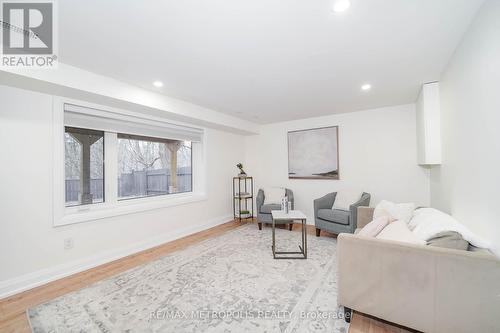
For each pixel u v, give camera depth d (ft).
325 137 14.39
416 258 4.63
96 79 7.72
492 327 4.06
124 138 10.57
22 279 6.99
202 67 7.36
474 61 5.15
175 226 12.12
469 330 4.21
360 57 6.81
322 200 12.56
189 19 4.95
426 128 8.78
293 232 12.96
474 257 4.17
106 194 9.68
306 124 15.17
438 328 4.44
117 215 9.47
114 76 7.98
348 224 10.65
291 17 4.93
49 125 7.66
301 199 15.47
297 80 8.55
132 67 7.30
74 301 6.31
